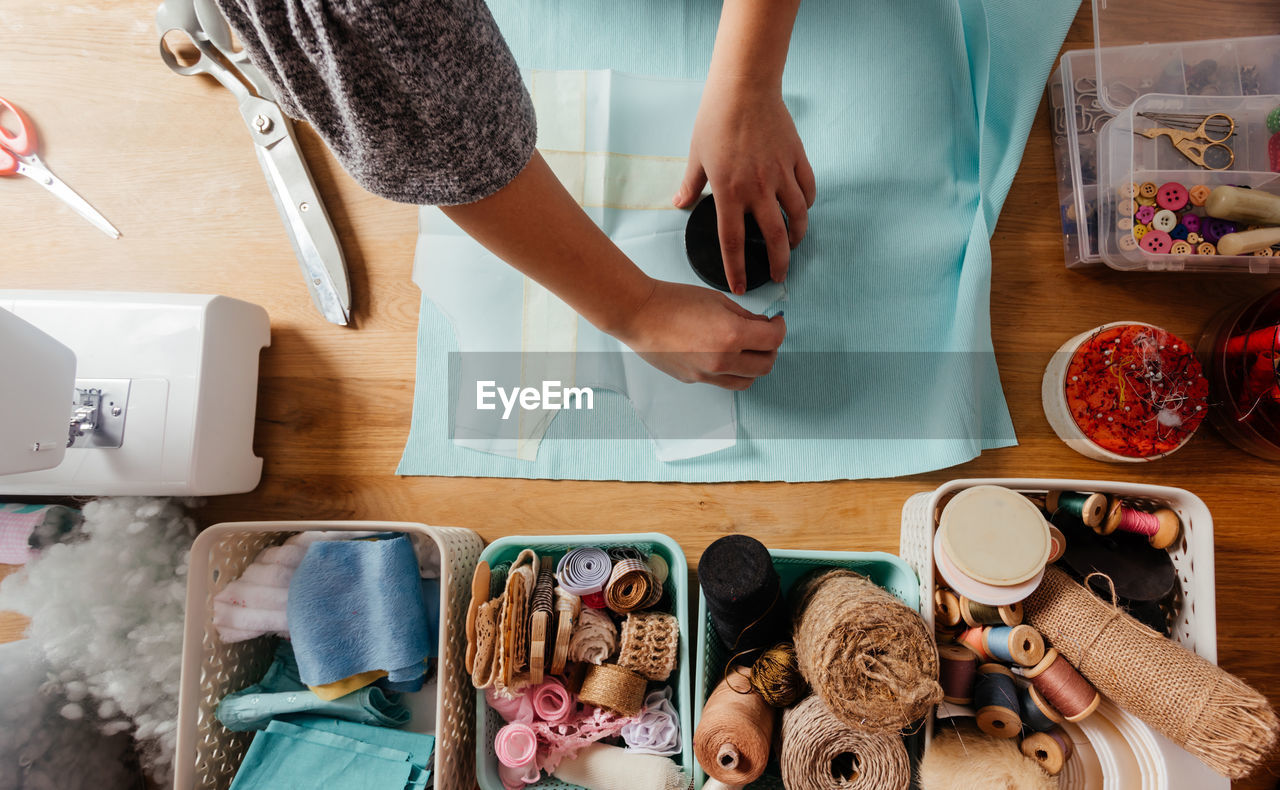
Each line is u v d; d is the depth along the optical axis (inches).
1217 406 29.5
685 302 26.4
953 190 31.9
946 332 31.1
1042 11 30.2
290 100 15.9
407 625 26.5
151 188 32.9
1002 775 22.4
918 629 21.3
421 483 31.3
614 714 25.0
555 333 31.5
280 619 27.0
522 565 25.6
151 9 33.5
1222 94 28.8
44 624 26.6
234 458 29.3
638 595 25.1
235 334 29.1
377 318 32.2
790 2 23.0
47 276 32.5
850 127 32.3
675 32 33.1
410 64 13.7
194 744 25.8
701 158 27.1
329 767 26.0
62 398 24.1
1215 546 29.8
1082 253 29.8
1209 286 31.0
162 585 28.6
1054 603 24.1
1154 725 22.3
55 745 27.0
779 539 30.4
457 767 26.4
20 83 33.2
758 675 23.9
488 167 16.7
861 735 21.9
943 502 26.9
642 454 31.0
